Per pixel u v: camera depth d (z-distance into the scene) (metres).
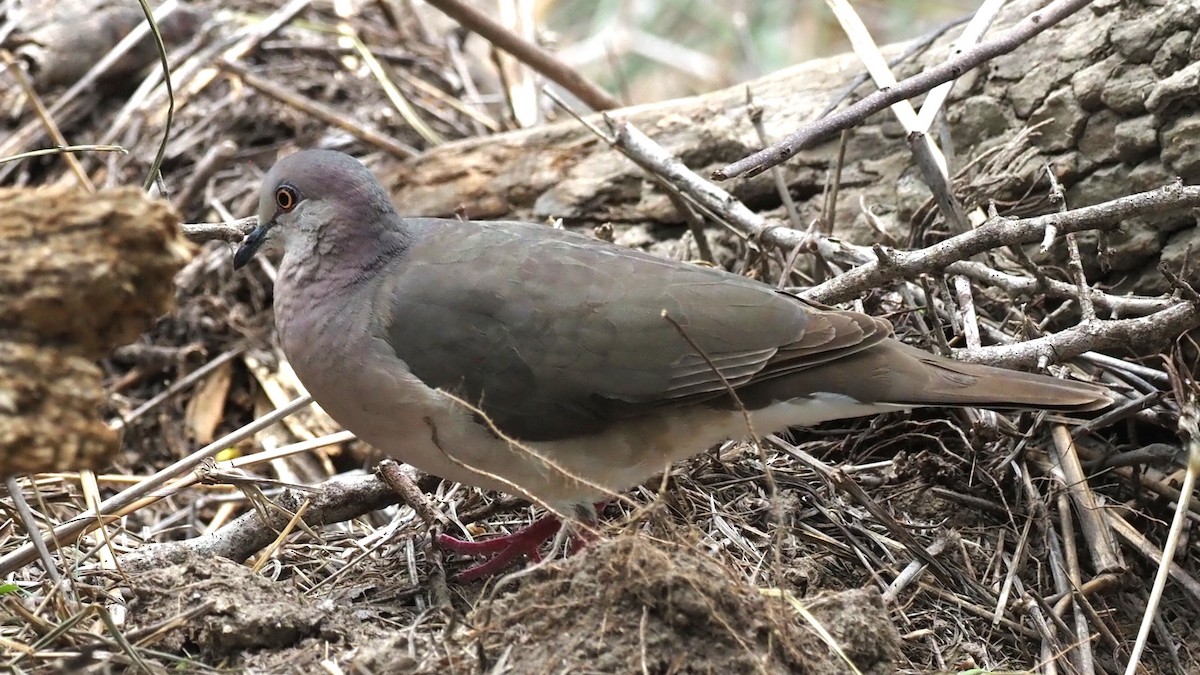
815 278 9.99
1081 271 8.47
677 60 19.17
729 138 11.16
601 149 11.61
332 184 7.88
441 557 8.11
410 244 8.05
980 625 7.91
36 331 5.84
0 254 5.77
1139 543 8.33
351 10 15.14
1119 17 9.71
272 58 14.64
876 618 6.80
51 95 13.69
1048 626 7.79
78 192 5.95
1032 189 9.80
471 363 7.57
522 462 7.72
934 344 9.03
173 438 11.54
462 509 8.84
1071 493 8.49
